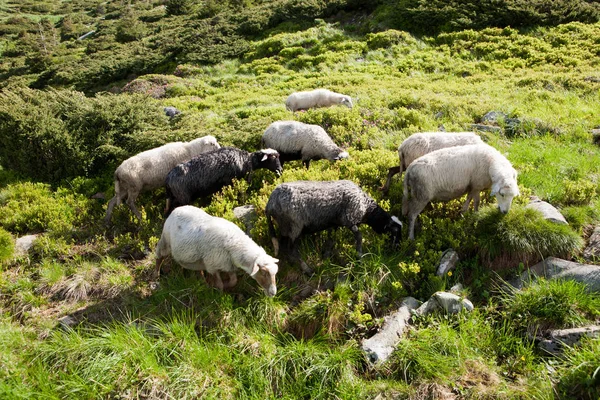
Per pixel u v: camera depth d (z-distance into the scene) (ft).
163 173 26.68
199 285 19.65
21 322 19.30
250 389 16.11
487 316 18.81
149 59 90.33
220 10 121.60
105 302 19.94
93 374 15.94
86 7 254.68
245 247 18.65
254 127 35.14
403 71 63.52
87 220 26.71
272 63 74.18
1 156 35.32
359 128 34.60
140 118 36.06
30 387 15.60
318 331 18.52
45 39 183.73
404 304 19.03
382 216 21.77
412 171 22.02
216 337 17.65
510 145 31.76
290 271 20.71
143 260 22.90
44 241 23.97
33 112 33.88
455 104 39.22
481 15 74.02
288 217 20.04
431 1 79.30
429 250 20.98
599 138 32.09
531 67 59.11
